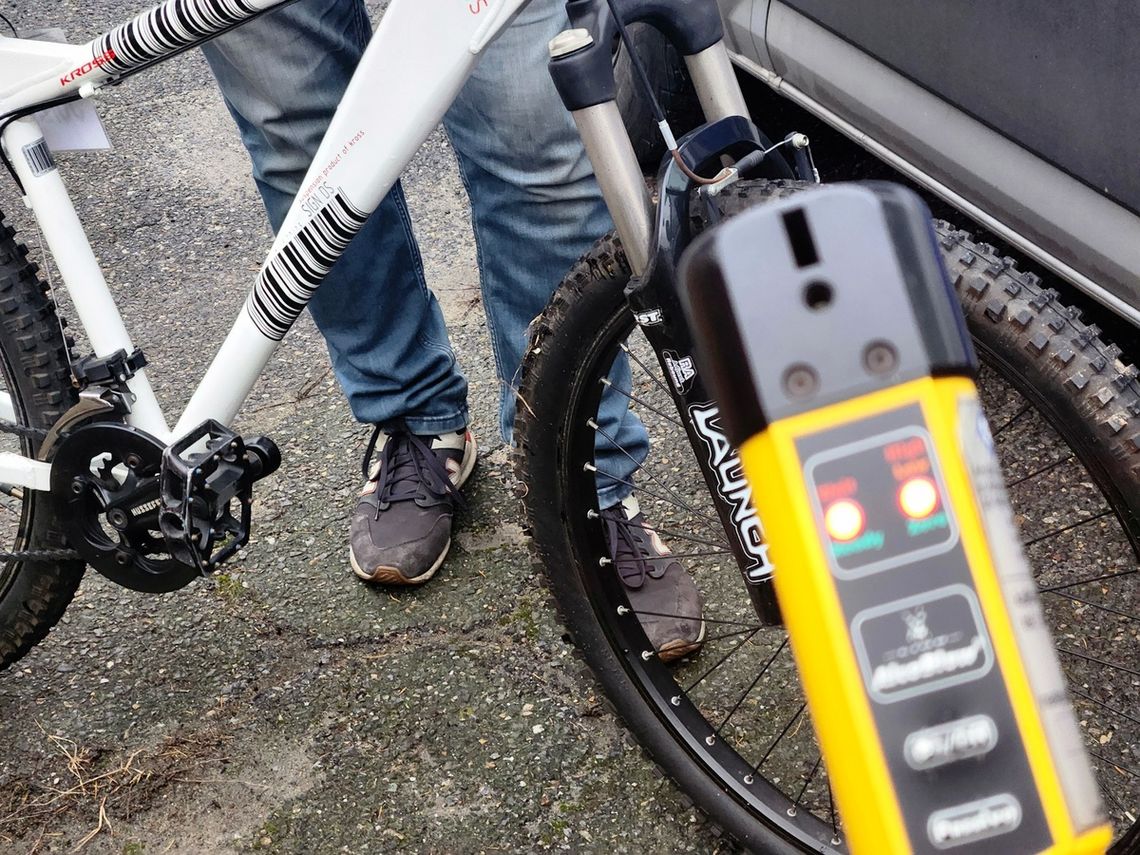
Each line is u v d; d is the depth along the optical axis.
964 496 0.49
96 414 1.46
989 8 1.57
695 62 0.95
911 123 1.80
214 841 1.48
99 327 1.48
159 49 1.30
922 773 0.47
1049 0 1.48
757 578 1.03
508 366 1.74
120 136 3.33
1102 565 1.69
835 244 0.49
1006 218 1.71
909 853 0.47
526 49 1.33
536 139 1.41
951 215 2.27
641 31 2.19
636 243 0.90
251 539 1.97
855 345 0.49
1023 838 0.47
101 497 1.49
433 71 1.15
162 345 2.53
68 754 1.61
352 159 1.24
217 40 1.42
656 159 2.45
